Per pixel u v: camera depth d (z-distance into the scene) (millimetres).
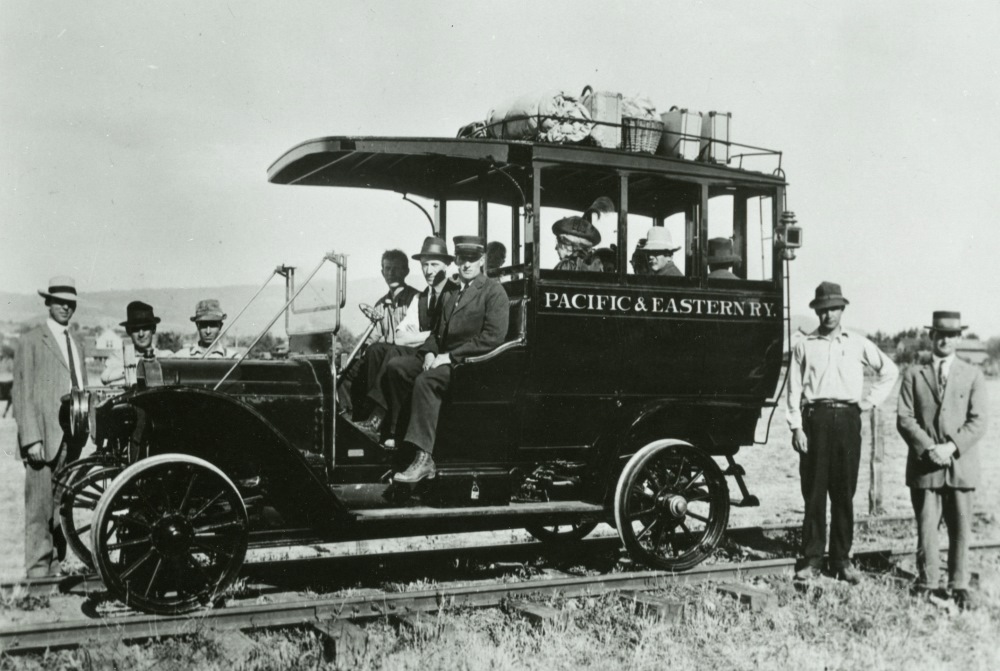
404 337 6930
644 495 6684
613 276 6516
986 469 13992
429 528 6242
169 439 5543
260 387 5945
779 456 16125
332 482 6145
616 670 4727
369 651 4785
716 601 5789
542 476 6734
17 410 6281
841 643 5285
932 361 6234
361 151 6062
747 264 7371
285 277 6277
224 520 5500
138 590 5465
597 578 6023
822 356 6496
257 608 5121
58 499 6449
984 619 5703
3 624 5039
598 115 6695
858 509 10836
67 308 6621
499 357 6191
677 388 6773
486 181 7238
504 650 4875
